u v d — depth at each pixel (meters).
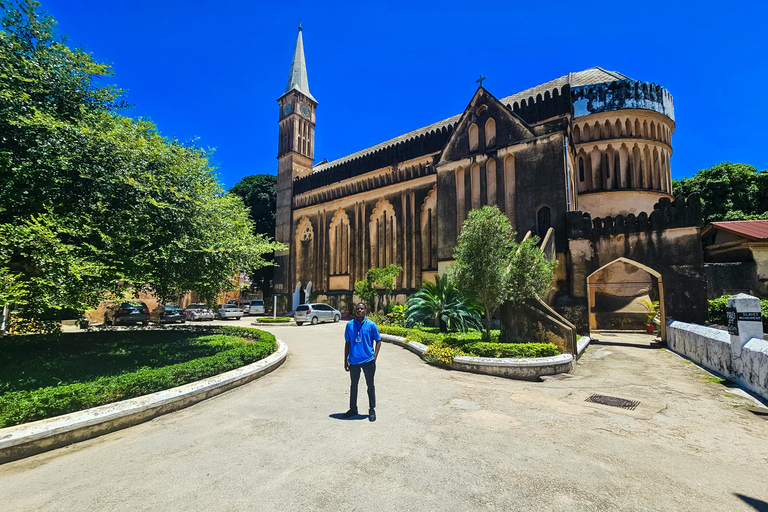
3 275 7.10
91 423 5.14
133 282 10.14
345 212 32.44
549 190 17.05
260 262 14.02
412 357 11.52
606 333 19.05
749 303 7.77
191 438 5.03
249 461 4.21
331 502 3.30
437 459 4.21
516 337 10.94
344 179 32.84
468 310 14.91
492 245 10.40
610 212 24.55
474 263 10.48
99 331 17.12
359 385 8.01
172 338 14.51
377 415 5.86
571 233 14.72
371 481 3.69
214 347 11.42
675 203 13.16
